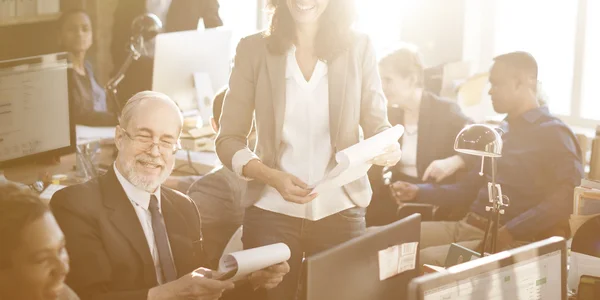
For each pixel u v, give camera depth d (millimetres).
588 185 2875
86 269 2311
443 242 4012
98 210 2367
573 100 6121
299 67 2719
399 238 2160
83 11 5262
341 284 1925
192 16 6184
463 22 6215
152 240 2469
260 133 2754
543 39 6234
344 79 2717
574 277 2623
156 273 2445
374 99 2779
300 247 2775
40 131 3619
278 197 2736
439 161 4309
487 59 6391
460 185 4191
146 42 5531
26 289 1714
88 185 2412
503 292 1935
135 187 2443
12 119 3490
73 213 2334
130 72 5527
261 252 2215
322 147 2748
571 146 3871
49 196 3451
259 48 2736
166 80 4727
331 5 2680
